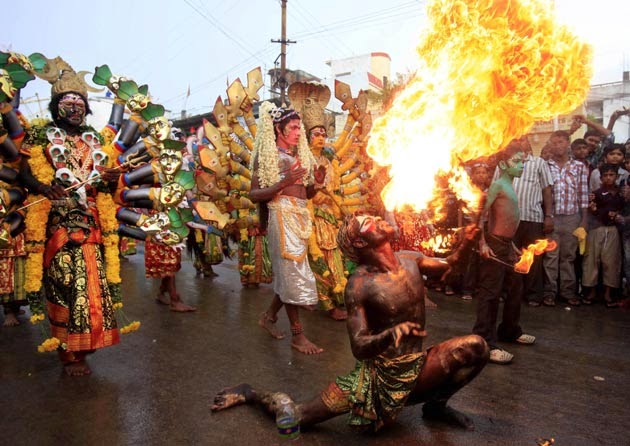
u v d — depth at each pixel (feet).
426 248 9.61
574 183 18.86
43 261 11.48
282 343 14.24
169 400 10.39
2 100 9.84
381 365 8.16
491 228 12.80
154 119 12.03
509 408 9.98
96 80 11.98
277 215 13.32
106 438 8.84
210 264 24.58
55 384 11.27
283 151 13.62
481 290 12.71
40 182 10.94
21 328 15.78
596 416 9.65
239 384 11.06
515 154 12.80
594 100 51.06
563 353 13.35
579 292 20.98
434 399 9.01
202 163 16.10
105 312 11.57
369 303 8.14
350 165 18.21
